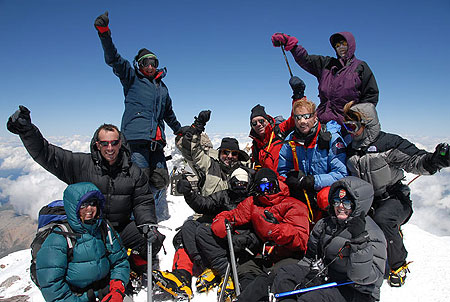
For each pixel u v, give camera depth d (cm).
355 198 301
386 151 373
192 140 480
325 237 326
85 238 302
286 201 393
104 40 485
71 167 370
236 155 496
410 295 367
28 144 331
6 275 486
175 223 623
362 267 271
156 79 575
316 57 534
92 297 304
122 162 381
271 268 378
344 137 433
